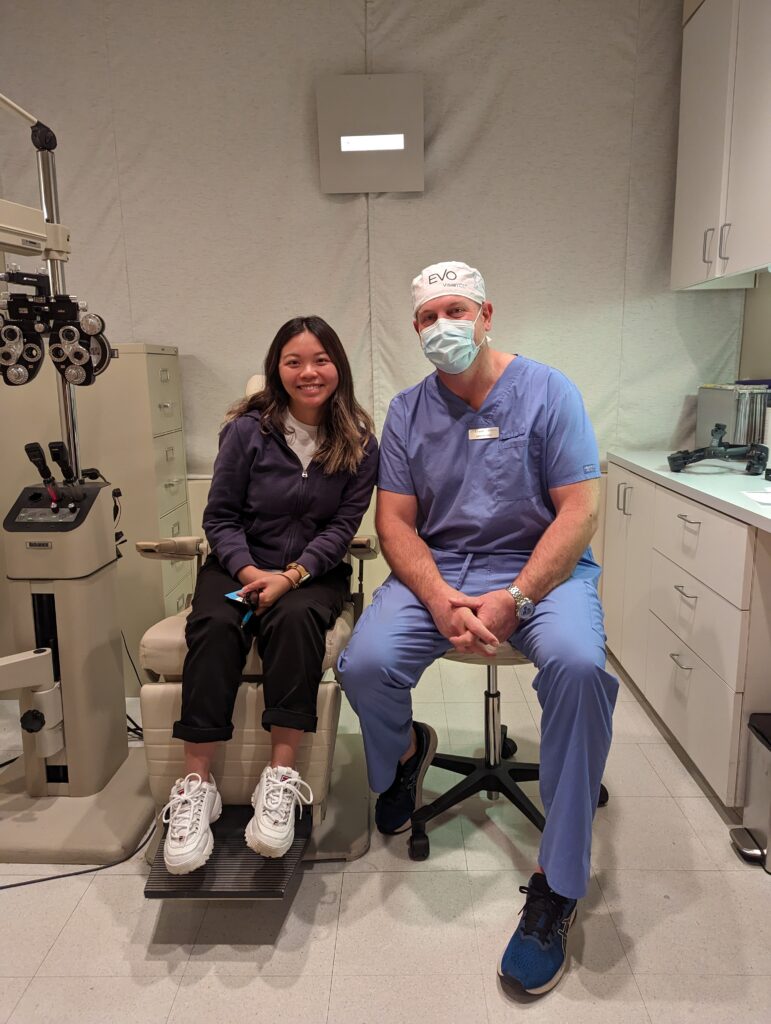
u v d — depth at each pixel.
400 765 1.78
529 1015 1.27
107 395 2.43
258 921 1.50
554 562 1.58
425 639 1.62
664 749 2.17
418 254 2.79
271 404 1.83
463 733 2.29
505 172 2.73
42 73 2.70
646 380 2.89
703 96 2.41
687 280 2.57
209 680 1.51
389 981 1.35
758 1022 1.25
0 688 1.72
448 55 2.66
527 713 2.42
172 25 2.66
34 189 2.78
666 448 2.94
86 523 1.81
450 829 1.80
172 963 1.40
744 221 2.17
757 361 2.72
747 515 1.65
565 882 1.34
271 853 1.43
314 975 1.37
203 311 2.85
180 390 2.83
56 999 1.32
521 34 2.64
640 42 2.64
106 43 2.67
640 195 2.75
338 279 2.82
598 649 1.43
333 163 2.68
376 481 1.88
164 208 2.78
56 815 1.81
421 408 1.77
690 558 2.00
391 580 1.80
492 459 1.70
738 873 1.63
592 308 2.83
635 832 1.78
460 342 1.58
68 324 1.77
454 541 1.75
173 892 1.39
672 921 1.48
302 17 2.65
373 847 1.74
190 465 2.96
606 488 2.85
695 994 1.31
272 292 2.83
